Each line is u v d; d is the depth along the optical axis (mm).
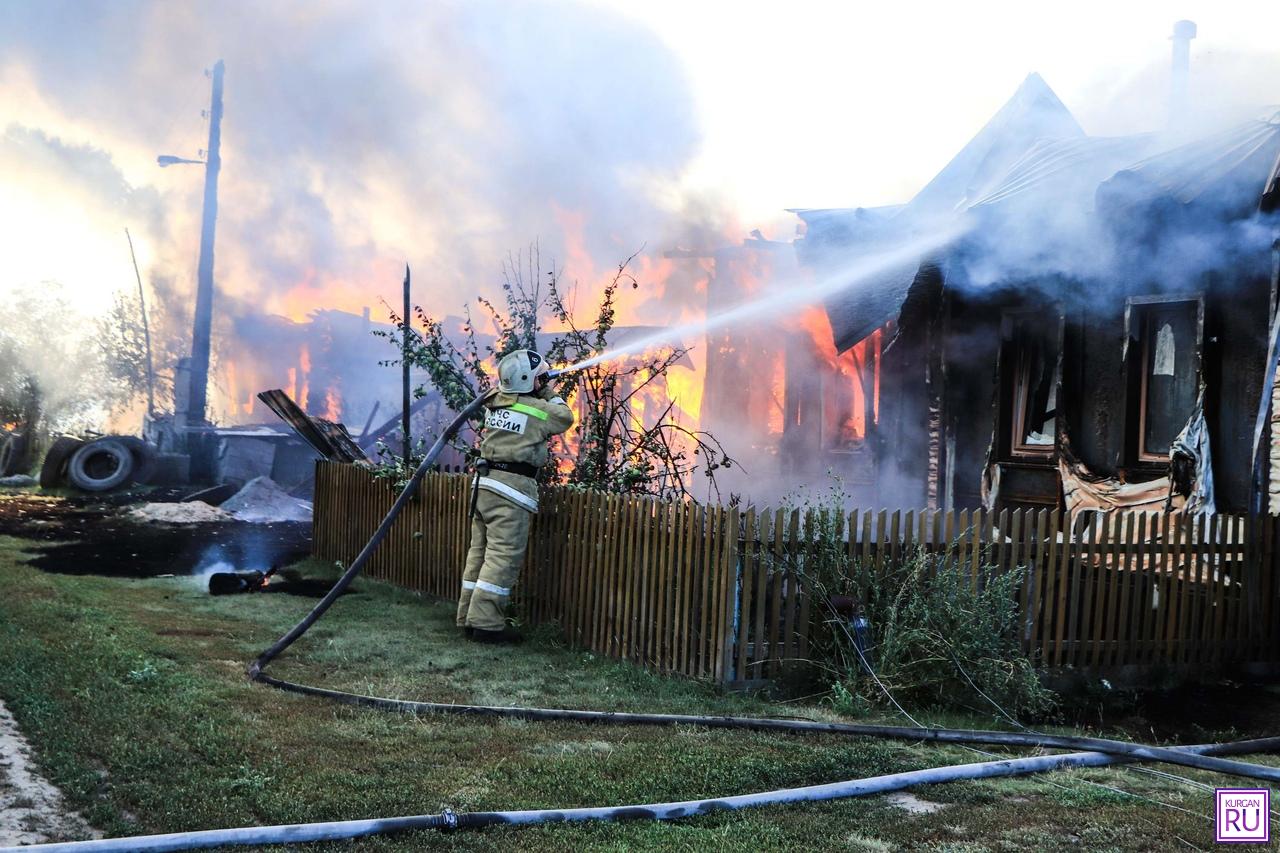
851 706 6078
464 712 5637
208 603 8766
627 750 5035
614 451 9625
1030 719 6348
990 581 6711
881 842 3949
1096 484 9695
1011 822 4223
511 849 3688
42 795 3988
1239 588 7949
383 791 4227
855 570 6633
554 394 8289
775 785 4555
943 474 11508
